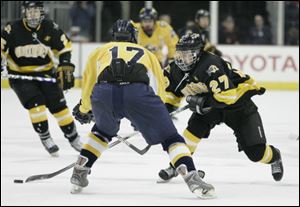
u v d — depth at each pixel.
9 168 20.64
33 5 22.34
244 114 17.38
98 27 49.97
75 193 16.55
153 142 15.70
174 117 32.97
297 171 20.56
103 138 16.19
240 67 48.81
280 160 18.06
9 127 30.52
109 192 16.81
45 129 22.72
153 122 15.47
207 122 17.59
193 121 17.70
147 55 15.86
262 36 49.56
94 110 15.75
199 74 16.36
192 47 16.17
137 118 15.50
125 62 15.51
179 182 18.31
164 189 17.31
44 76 23.16
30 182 18.09
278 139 27.78
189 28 34.28
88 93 16.17
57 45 22.97
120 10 49.97
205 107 16.69
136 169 20.42
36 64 23.06
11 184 17.84
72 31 49.84
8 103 40.22
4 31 22.80
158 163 21.52
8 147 25.03
